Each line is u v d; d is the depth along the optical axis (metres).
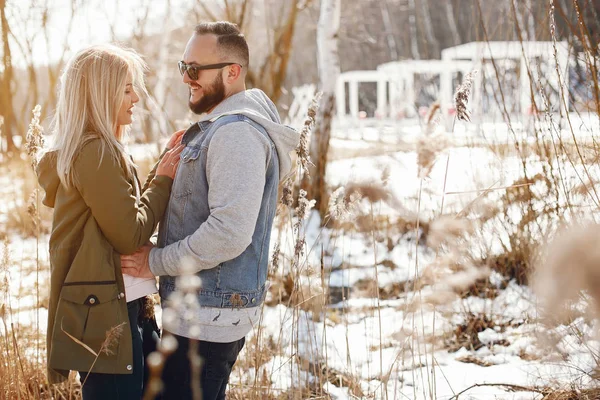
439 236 2.21
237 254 2.03
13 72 9.09
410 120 14.19
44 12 8.66
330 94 7.14
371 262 5.14
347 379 3.01
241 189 2.00
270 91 8.23
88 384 2.10
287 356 3.20
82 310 2.02
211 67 2.20
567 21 3.61
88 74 2.07
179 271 2.05
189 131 2.22
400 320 3.85
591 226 0.60
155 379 2.03
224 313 2.09
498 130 5.04
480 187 4.38
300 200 2.47
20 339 3.34
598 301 0.57
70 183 2.07
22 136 8.87
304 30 22.09
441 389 2.97
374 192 2.74
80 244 2.07
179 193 2.15
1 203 7.24
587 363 2.77
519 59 4.63
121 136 2.25
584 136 3.69
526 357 3.27
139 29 8.45
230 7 8.25
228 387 2.92
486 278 3.95
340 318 4.01
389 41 23.72
